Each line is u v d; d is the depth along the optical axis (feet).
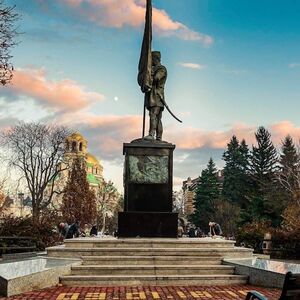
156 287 42.11
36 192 192.13
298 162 189.78
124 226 60.03
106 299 34.94
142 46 67.87
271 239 85.66
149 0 68.28
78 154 233.14
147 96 66.64
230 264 48.55
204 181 269.03
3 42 59.67
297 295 21.13
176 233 60.44
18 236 80.07
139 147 62.54
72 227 98.73
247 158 263.70
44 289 39.70
